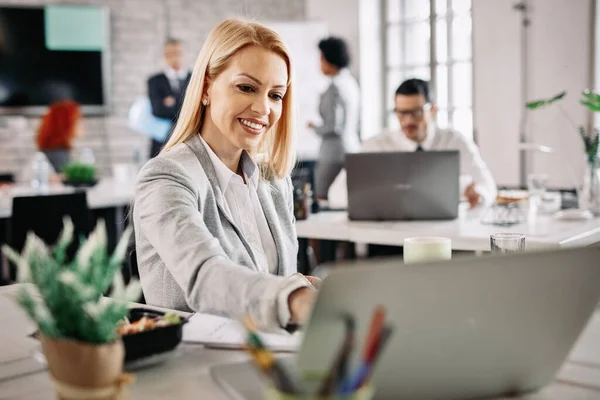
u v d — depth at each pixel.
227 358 1.16
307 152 6.98
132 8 6.87
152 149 6.18
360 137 7.00
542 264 0.92
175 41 6.13
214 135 1.66
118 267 0.93
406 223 2.84
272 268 1.77
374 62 6.92
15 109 6.58
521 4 5.55
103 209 4.37
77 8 6.66
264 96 1.58
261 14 7.35
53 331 0.88
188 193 1.47
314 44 7.02
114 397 0.90
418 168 2.83
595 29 5.20
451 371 0.93
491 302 0.91
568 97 5.36
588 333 1.28
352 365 0.84
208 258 1.28
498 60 5.74
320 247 3.46
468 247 2.49
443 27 6.28
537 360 0.97
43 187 4.53
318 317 0.82
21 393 1.04
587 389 1.02
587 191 3.00
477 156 3.72
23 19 6.54
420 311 0.87
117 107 6.90
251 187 1.73
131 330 1.13
